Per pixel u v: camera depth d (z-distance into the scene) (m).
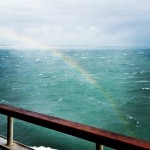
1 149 2.39
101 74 88.81
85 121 30.58
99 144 1.64
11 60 153.88
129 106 38.34
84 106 38.84
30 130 23.50
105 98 45.66
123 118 31.19
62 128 1.74
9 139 2.40
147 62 139.00
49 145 20.27
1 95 47.03
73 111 35.66
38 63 139.38
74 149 19.67
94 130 1.61
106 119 31.09
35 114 2.04
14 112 2.16
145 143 1.35
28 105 39.31
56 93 50.81
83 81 71.50
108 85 62.31
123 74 86.62
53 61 158.75
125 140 1.41
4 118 27.38
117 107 37.88
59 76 83.38
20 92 50.69
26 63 136.50
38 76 82.00
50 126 1.83
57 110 36.31
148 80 70.12
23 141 21.06
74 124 1.74
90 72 96.19
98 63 135.00
